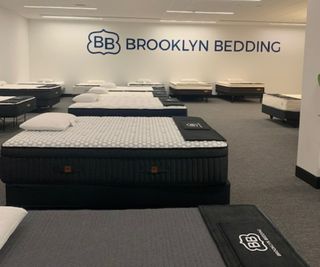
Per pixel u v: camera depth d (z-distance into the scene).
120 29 11.82
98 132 2.81
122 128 3.04
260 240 1.43
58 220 1.61
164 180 2.46
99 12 9.94
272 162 4.25
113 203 2.50
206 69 12.28
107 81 12.05
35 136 2.61
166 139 2.57
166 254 1.34
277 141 5.41
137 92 7.49
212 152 2.46
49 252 1.34
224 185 2.53
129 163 2.44
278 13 9.59
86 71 11.97
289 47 12.39
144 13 9.96
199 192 2.52
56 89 8.77
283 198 3.10
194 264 1.28
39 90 7.91
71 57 11.85
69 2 8.49
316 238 2.37
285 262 1.28
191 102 10.89
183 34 12.02
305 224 2.58
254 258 1.30
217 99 11.84
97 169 2.44
